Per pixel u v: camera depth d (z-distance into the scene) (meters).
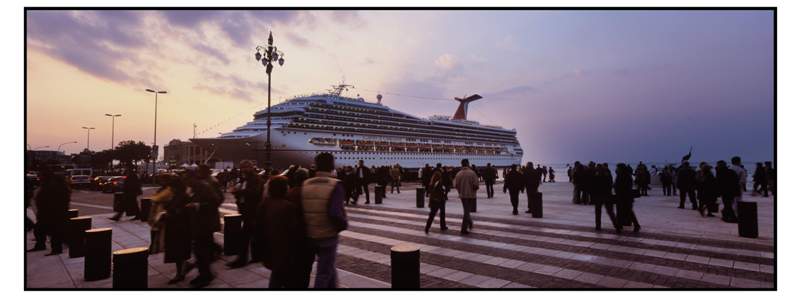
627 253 6.16
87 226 6.40
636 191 11.55
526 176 11.53
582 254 6.14
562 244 6.91
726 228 8.36
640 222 9.27
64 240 6.99
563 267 5.40
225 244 6.41
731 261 5.59
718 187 9.29
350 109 54.19
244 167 5.93
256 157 43.72
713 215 10.33
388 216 10.91
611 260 5.74
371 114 56.53
